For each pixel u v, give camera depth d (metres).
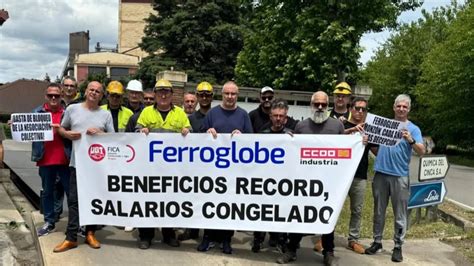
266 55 17.17
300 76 16.03
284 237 6.04
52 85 6.06
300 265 5.65
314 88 15.80
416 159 21.81
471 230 7.50
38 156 6.06
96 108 5.78
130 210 5.79
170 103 5.91
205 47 27.61
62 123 5.77
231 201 5.73
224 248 5.88
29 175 11.31
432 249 6.59
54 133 6.02
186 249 5.95
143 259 5.50
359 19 14.74
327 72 14.71
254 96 11.39
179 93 11.48
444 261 6.10
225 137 5.67
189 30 27.62
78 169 5.69
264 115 6.65
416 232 7.44
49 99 6.05
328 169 5.60
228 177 5.71
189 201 5.77
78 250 5.64
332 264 5.59
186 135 5.70
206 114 6.04
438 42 32.97
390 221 8.22
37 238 5.97
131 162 5.74
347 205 9.43
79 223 5.72
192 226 5.78
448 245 6.81
